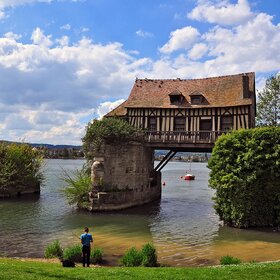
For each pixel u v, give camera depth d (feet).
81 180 86.17
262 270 32.94
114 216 79.41
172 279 30.09
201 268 35.19
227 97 94.38
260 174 67.67
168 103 98.68
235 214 69.21
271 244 57.52
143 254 44.24
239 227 68.95
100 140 85.30
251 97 92.68
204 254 51.42
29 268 32.58
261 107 110.42
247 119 88.58
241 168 68.18
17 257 47.26
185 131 90.53
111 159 86.43
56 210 84.74
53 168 271.08
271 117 109.09
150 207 93.66
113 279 29.81
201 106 93.91
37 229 65.21
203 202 106.42
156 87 106.11
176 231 66.44
